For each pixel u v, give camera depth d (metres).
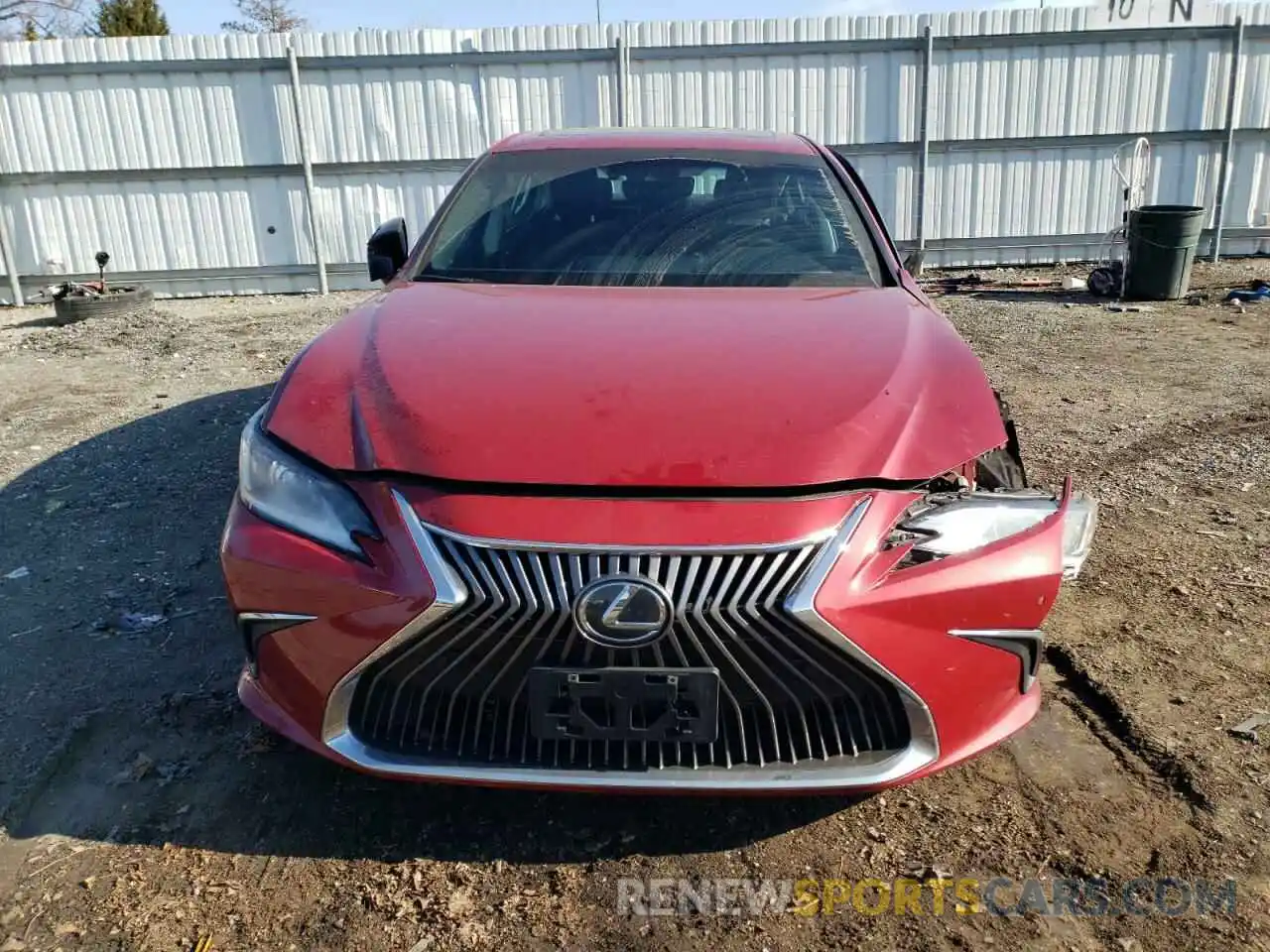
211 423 5.87
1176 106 12.41
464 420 2.20
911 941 2.07
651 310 2.79
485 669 2.04
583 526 1.99
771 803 2.49
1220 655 3.12
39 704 2.87
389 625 2.03
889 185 12.55
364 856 2.30
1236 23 12.03
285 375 2.60
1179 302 10.06
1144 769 2.60
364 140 12.04
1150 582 3.62
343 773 2.58
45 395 6.79
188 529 4.21
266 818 2.41
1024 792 2.52
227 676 3.02
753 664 2.01
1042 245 12.85
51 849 2.30
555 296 2.96
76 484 4.80
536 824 2.41
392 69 11.84
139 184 12.03
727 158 3.70
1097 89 12.30
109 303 10.32
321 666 2.11
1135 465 4.94
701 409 2.23
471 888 2.21
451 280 3.20
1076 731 2.77
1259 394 6.33
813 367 2.42
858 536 2.05
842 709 2.09
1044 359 7.56
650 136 3.87
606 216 3.41
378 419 2.26
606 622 1.95
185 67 11.62
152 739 2.71
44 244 12.14
